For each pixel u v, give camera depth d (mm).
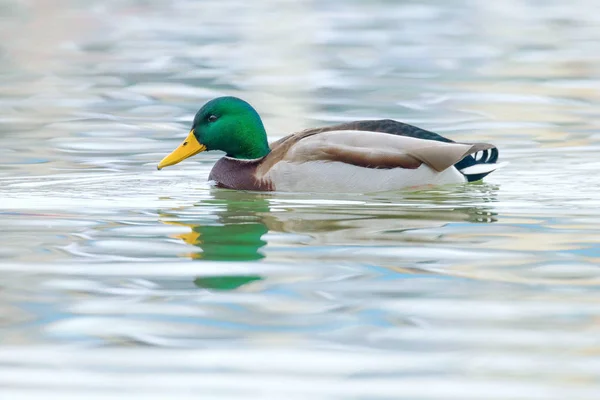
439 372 7855
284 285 9938
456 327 8750
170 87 25125
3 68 28469
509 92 24047
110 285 10023
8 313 9242
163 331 8758
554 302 9344
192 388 7609
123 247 11461
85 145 18594
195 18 39625
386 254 11016
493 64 28234
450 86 24891
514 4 43469
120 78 26531
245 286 9930
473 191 14531
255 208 13578
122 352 8305
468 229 12164
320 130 15375
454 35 34250
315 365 8008
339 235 11906
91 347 8414
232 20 38781
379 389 7566
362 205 13664
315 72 27109
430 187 14672
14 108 22469
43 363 8094
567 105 22344
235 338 8570
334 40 33188
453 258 10828
